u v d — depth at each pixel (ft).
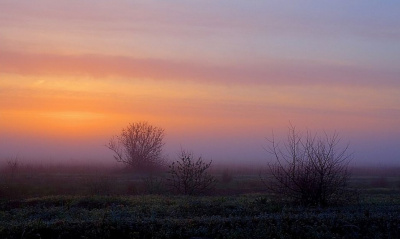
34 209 64.34
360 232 51.60
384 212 61.82
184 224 50.83
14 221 53.01
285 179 74.54
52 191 105.40
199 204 66.85
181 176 98.94
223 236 48.11
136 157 172.45
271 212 63.31
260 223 51.83
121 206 67.00
